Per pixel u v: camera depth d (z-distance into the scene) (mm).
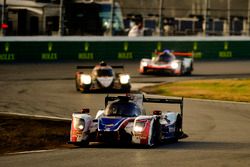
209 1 184250
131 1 179000
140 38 152625
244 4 188500
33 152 49438
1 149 53000
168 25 176375
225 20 180625
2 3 142125
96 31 158125
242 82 117312
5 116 72812
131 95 56875
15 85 110938
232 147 52812
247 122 75375
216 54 164375
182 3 183750
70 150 50281
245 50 167625
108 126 51969
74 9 153750
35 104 87188
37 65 136750
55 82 117125
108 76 102812
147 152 48344
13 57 137625
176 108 87438
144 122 51719
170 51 145375
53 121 70312
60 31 143000
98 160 43688
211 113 83250
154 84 116500
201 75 134875
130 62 148875
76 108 84250
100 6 159250
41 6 145250
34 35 145875
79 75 104312
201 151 49250
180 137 58719
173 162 42781
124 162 42688
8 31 142750
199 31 178375
